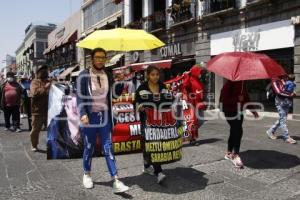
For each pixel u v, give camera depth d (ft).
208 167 22.08
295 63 48.60
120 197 17.43
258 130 36.60
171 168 21.88
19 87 39.27
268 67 20.06
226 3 60.44
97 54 18.19
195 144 28.22
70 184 19.34
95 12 125.08
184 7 70.95
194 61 70.49
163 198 17.31
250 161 23.44
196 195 17.70
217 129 37.40
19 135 36.01
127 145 25.71
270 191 18.28
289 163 22.99
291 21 48.70
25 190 18.51
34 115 27.25
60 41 166.50
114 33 26.63
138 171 21.34
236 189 18.53
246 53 20.89
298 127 38.99
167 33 77.71
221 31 62.23
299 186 18.97
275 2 51.44
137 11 91.56
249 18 56.29
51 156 24.85
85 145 18.63
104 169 21.74
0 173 21.49
